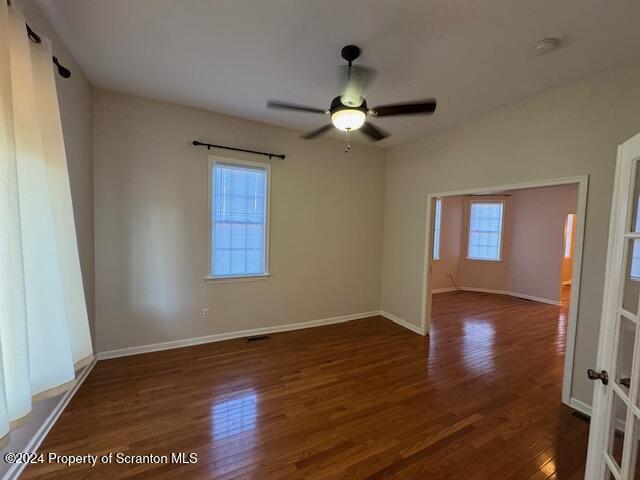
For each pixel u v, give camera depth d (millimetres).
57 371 1557
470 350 3516
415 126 3686
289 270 4098
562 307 5590
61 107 2146
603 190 2295
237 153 3619
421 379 2816
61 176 1729
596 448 1369
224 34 2039
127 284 3148
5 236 1234
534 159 2783
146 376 2760
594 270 2328
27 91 1423
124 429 2033
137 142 3109
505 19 1805
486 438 2021
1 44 1198
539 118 2748
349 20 1853
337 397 2488
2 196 1217
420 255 4148
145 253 3213
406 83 2604
